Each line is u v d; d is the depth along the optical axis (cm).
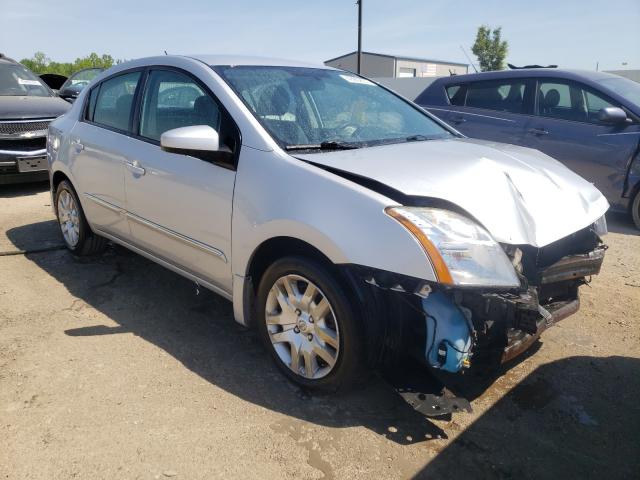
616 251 534
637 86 656
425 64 4238
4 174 681
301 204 260
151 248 370
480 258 234
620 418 271
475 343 245
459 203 253
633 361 324
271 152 284
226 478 224
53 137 472
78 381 288
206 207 309
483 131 710
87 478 221
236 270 298
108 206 400
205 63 341
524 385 296
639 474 234
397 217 236
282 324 288
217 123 313
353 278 249
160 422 257
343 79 387
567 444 251
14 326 346
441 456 241
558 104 658
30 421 254
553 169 319
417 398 247
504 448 247
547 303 299
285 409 270
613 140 604
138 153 361
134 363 307
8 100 724
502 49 3309
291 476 226
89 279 426
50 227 562
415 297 246
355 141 321
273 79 343
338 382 267
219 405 272
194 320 362
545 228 266
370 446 246
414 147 314
